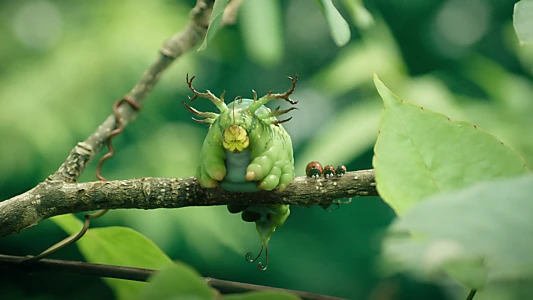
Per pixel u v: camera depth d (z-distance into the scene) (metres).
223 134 0.97
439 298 2.18
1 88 2.05
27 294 2.39
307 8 2.85
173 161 2.12
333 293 2.61
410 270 0.70
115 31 2.09
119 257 1.00
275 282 2.57
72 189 1.00
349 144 1.40
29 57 2.22
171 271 0.84
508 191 0.70
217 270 2.46
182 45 1.07
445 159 0.86
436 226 0.68
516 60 2.48
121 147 2.20
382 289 0.91
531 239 0.66
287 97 0.97
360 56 1.52
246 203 0.99
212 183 0.98
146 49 2.05
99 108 2.03
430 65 2.66
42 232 2.38
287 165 0.99
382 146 0.86
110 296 2.43
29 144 1.99
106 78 2.03
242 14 1.17
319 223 2.73
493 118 1.46
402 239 0.72
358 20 1.08
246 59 2.68
